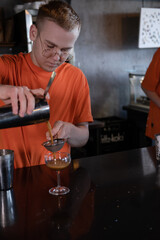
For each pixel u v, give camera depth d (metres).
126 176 1.40
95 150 3.77
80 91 1.68
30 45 3.26
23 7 3.67
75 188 1.27
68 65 1.68
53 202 1.15
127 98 4.52
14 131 1.52
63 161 1.25
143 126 3.87
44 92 1.23
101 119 4.27
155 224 0.98
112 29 4.23
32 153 1.56
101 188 1.27
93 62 4.21
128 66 4.43
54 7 1.28
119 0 4.19
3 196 1.21
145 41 4.29
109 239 0.90
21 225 0.99
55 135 1.42
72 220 1.01
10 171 1.27
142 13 4.14
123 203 1.14
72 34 1.30
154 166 1.53
